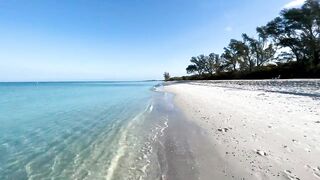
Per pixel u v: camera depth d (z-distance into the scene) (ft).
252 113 40.98
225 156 22.79
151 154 26.11
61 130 40.81
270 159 20.67
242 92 83.46
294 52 156.46
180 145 28.17
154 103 76.33
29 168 24.06
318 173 17.37
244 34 212.43
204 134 31.63
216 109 50.24
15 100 104.17
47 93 158.51
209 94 88.48
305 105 43.86
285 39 157.28
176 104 68.74
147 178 20.22
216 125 35.65
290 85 79.15
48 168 23.90
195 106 59.21
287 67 155.63
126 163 24.00
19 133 39.63
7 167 24.43
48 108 72.38
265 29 177.58
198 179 18.95
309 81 72.18
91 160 25.52
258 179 17.58
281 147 23.07
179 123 40.96
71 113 60.34
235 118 38.65
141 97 105.09
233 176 18.66
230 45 238.27
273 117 36.06
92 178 21.04
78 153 28.09
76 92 164.86
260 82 101.65
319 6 140.05
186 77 393.50
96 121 47.83
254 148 23.80
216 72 294.87
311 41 142.51
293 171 18.03
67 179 21.20
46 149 30.19
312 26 146.20
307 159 19.77
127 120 47.47
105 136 35.37
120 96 115.14
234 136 28.71
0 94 153.17
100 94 134.51
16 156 27.81
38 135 37.73
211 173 19.67
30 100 102.99
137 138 33.22
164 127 38.91
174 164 22.47
